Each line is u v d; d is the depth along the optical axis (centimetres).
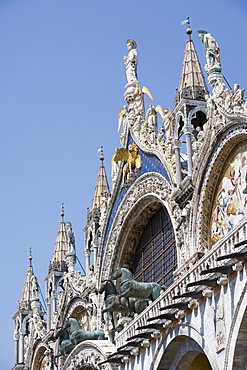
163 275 4506
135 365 3625
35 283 6588
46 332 6200
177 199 4031
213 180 3775
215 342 2880
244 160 3572
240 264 2748
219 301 2886
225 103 3641
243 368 2750
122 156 4819
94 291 5172
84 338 4566
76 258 5800
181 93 4184
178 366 3316
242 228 2798
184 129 4088
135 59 5106
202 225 3800
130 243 4956
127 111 4919
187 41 4428
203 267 3073
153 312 3506
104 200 5184
